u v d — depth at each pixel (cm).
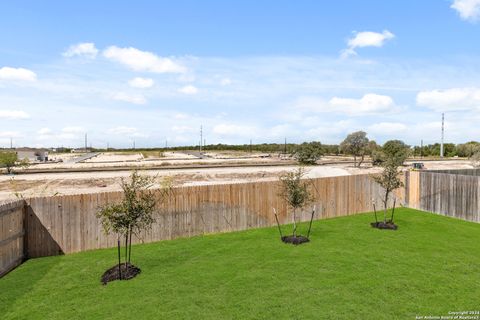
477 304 668
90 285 762
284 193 1244
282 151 10856
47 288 747
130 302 675
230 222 1253
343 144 6531
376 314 625
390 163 1418
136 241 1082
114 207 826
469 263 898
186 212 1164
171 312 632
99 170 3916
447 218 1502
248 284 755
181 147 16750
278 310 638
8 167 4109
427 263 895
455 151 8331
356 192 1600
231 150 14050
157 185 2228
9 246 852
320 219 1473
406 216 1541
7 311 645
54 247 970
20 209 908
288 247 1038
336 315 620
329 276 801
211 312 632
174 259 932
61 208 975
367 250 1006
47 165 5200
